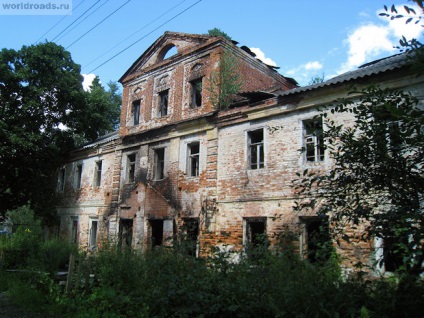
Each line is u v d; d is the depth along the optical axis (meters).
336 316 5.26
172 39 20.03
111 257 10.18
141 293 8.09
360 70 12.78
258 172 14.35
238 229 14.47
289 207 13.09
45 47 22.53
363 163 5.35
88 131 25.08
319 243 6.12
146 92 20.88
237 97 17.00
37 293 10.40
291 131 13.70
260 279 6.53
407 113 4.88
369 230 5.08
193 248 8.46
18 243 14.64
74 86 23.73
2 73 21.00
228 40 17.58
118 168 21.34
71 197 24.83
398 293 5.27
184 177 17.19
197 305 6.69
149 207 18.66
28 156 22.23
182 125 17.75
